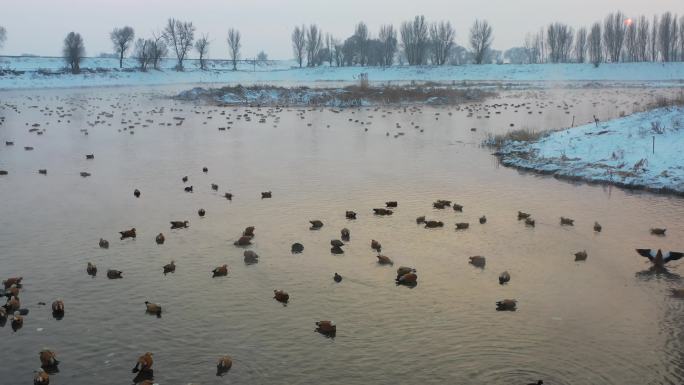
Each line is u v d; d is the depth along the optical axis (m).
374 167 27.62
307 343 11.32
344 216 19.44
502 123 45.09
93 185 23.81
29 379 10.14
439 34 147.25
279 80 135.12
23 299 13.20
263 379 10.16
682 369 10.48
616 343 11.38
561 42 149.50
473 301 13.15
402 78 134.62
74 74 115.25
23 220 19.00
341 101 63.06
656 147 26.64
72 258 15.66
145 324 12.05
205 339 11.47
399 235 17.53
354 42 165.25
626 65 127.06
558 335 11.69
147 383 9.68
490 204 21.02
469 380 10.16
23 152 31.61
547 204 21.06
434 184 24.09
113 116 51.16
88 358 10.80
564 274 14.67
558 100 66.12
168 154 31.08
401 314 12.50
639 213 19.88
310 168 27.31
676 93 71.94
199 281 14.16
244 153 31.47
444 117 50.19
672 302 13.10
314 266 15.09
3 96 76.31
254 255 15.61
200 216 19.44
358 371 10.41
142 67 134.38
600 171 25.14
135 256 15.80
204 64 171.88
